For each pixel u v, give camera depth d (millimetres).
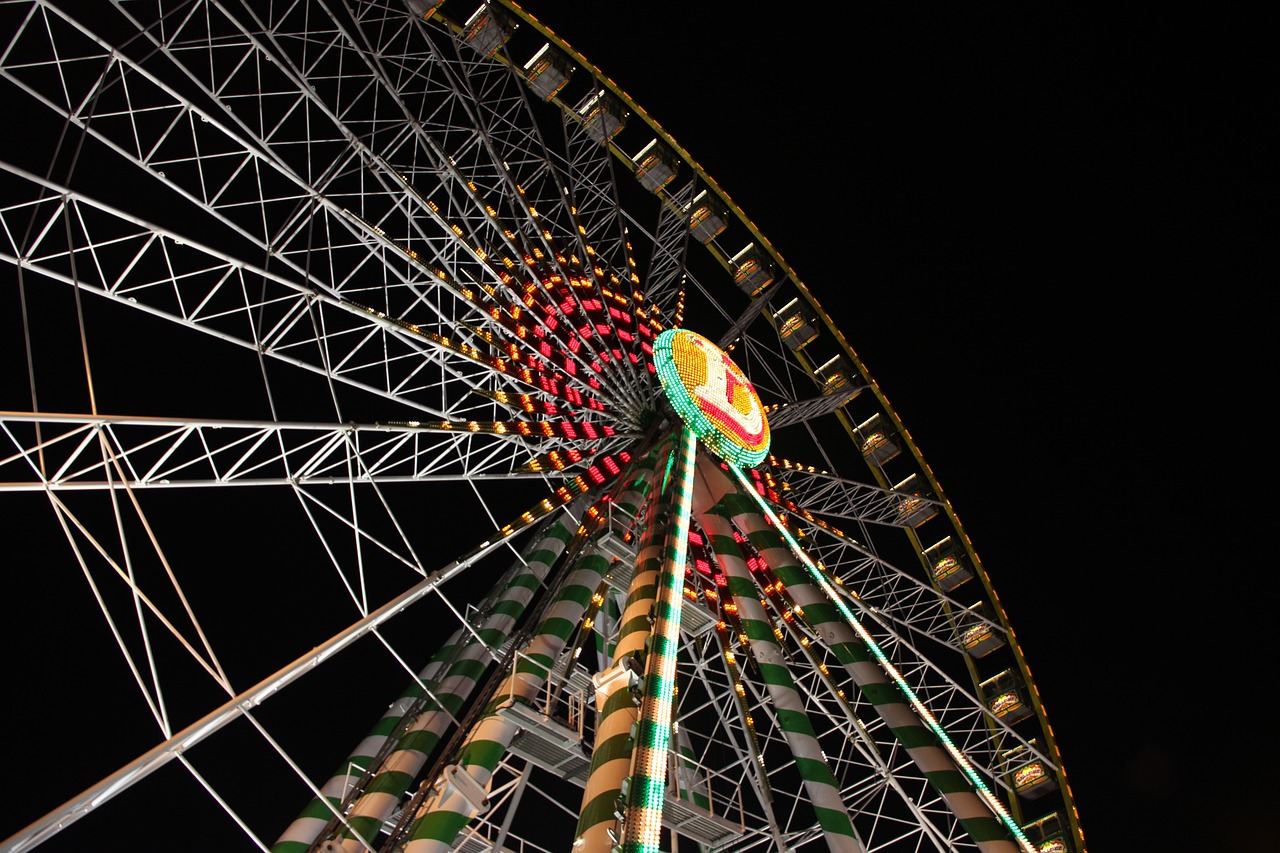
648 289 28953
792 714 21172
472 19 28156
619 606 25219
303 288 19125
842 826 19484
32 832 9367
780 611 25016
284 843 18969
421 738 19281
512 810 17438
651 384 25641
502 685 18641
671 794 19141
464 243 22938
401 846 16281
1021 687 28453
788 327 33969
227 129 18734
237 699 11922
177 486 15273
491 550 19375
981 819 20812
